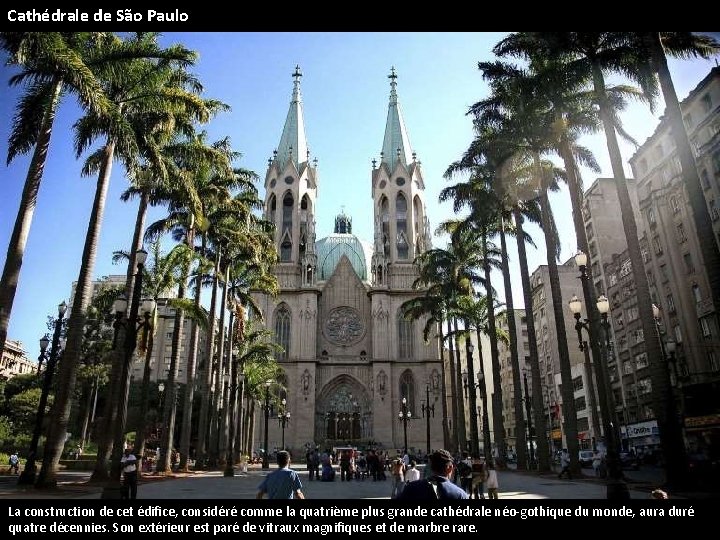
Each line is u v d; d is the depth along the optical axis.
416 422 80.81
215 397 52.44
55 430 23.81
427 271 56.12
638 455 53.75
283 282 88.25
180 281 38.62
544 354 95.62
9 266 21.34
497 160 37.88
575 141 36.47
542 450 37.31
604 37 29.45
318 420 82.25
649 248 61.47
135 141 24.31
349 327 87.69
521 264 40.31
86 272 25.91
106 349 75.25
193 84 33.69
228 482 32.47
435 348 84.00
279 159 99.88
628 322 67.94
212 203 42.19
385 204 96.75
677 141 22.78
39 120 24.89
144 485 29.00
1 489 22.58
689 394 48.88
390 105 105.94
